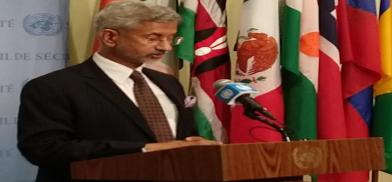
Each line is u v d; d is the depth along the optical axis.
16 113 2.78
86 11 2.92
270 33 2.72
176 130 2.09
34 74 2.83
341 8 2.87
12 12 2.81
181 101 2.17
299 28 2.77
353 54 2.86
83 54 2.90
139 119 1.94
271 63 2.70
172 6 2.98
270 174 1.28
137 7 2.00
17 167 2.77
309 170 1.36
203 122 2.72
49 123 1.85
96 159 1.52
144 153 1.38
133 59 2.05
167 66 2.83
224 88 1.69
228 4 3.17
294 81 2.79
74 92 1.93
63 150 1.75
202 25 2.80
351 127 2.85
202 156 1.23
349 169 1.45
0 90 2.77
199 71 2.77
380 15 2.95
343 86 2.86
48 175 1.94
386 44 2.89
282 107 2.72
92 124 1.91
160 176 1.34
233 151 1.22
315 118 2.77
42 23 2.85
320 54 2.81
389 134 2.85
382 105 2.88
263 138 2.56
